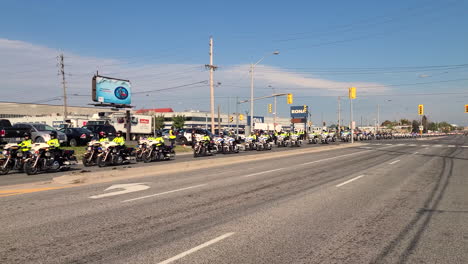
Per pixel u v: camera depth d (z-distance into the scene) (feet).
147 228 19.43
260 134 100.42
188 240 17.38
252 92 123.03
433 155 77.36
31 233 18.38
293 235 18.31
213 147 77.61
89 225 19.94
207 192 30.86
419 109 172.65
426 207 25.16
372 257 15.29
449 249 16.34
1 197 28.14
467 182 37.37
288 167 52.75
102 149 53.57
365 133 207.51
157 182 36.91
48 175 44.65
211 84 123.44
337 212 23.48
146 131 144.36
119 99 126.11
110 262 14.48
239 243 16.96
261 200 27.37
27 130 70.49
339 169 49.80
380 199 27.96
